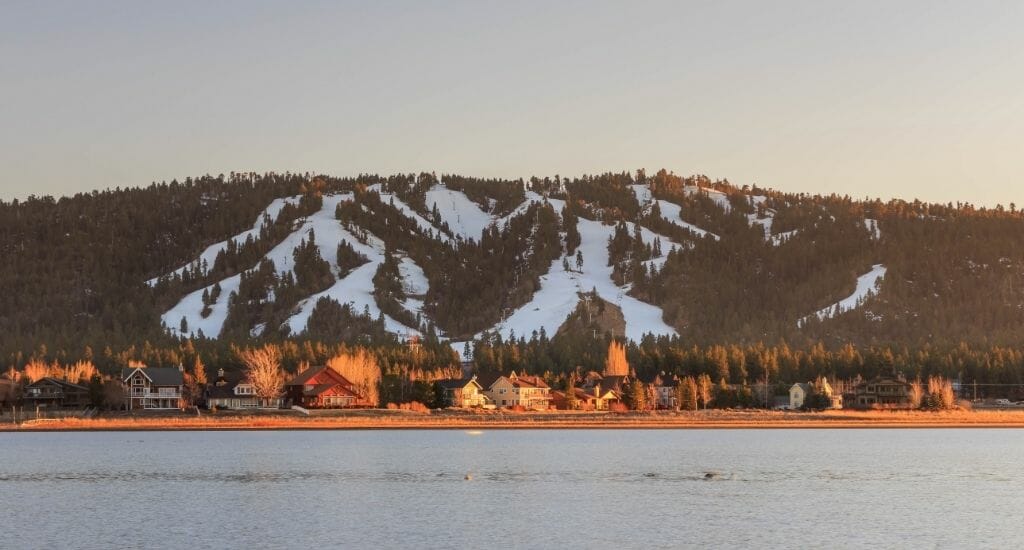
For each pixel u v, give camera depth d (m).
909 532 102.62
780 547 95.75
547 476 145.25
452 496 125.50
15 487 133.62
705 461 167.12
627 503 120.00
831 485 135.75
